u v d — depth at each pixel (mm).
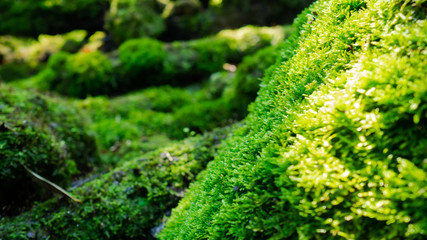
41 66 12273
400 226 902
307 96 1313
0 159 2852
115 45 12492
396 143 998
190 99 8398
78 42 13797
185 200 2146
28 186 3025
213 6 11945
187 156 3305
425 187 824
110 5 12930
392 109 969
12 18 11836
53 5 12094
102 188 2977
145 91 8562
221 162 1680
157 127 6645
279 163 1103
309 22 1659
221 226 1278
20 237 2527
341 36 1321
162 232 2105
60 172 3426
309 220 1025
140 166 3205
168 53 9656
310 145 1093
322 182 999
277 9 11594
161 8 12211
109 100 7727
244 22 11758
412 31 1007
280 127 1298
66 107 4969
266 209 1150
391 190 891
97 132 5758
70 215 2730
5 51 14141
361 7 1341
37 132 3293
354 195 986
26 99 4047
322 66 1346
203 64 9688
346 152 1032
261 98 1807
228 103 6887
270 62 6375
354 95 1076
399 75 972
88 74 8594
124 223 2811
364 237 951
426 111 919
